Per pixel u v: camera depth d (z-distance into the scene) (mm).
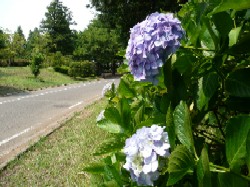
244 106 1458
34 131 9562
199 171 1019
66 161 6203
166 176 1236
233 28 1562
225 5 1192
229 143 1106
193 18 1721
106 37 45625
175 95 1467
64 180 5316
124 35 22797
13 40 49906
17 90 21781
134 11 21547
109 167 1499
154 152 1193
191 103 1534
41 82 28078
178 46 1508
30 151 7098
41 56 30828
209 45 1553
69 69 38531
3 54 43562
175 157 1108
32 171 5848
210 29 1467
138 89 2002
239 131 1093
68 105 14852
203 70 1504
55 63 46062
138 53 1481
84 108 12914
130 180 1497
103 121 1727
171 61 1480
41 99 17125
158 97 1615
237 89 1399
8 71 33656
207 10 1559
